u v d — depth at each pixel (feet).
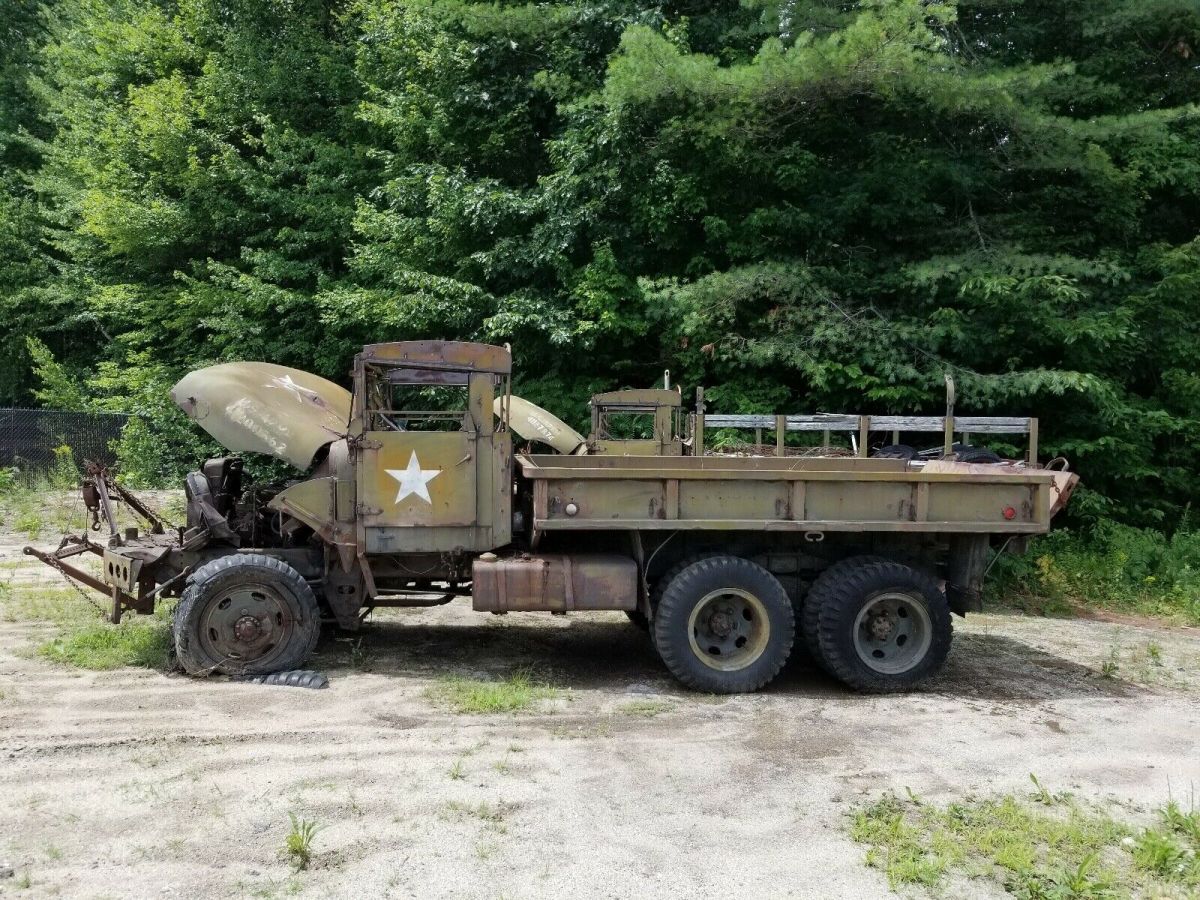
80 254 68.64
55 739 16.57
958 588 23.03
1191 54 48.24
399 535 21.47
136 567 21.63
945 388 39.81
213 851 12.60
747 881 12.26
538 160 52.37
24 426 61.57
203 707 18.61
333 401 24.98
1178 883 12.66
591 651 25.12
